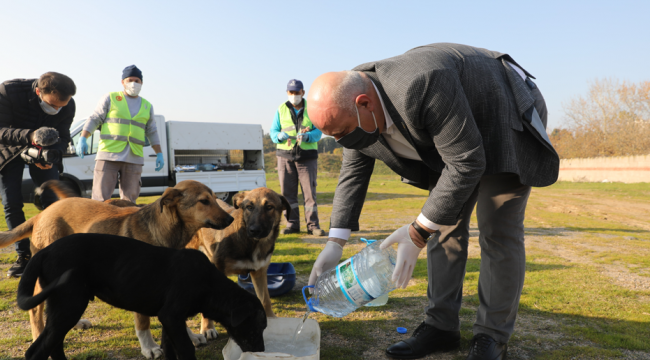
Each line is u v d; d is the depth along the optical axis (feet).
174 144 42.04
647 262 18.26
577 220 33.60
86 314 11.28
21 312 11.18
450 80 6.73
